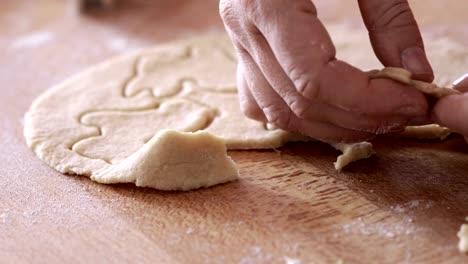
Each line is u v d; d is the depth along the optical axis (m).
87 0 0.80
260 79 0.49
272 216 0.46
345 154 0.50
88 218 0.47
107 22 0.78
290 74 0.44
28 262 0.43
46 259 0.43
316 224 0.45
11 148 0.54
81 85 0.61
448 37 0.67
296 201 0.47
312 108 0.46
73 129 0.55
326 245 0.43
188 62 0.65
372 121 0.45
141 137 0.54
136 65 0.65
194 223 0.46
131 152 0.52
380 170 0.50
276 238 0.44
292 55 0.43
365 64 0.62
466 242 0.42
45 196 0.49
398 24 0.46
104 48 0.71
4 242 0.45
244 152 0.53
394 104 0.44
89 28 0.76
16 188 0.50
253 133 0.53
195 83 0.61
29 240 0.45
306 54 0.43
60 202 0.48
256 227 0.45
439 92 0.44
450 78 0.59
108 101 0.59
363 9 0.46
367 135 0.48
